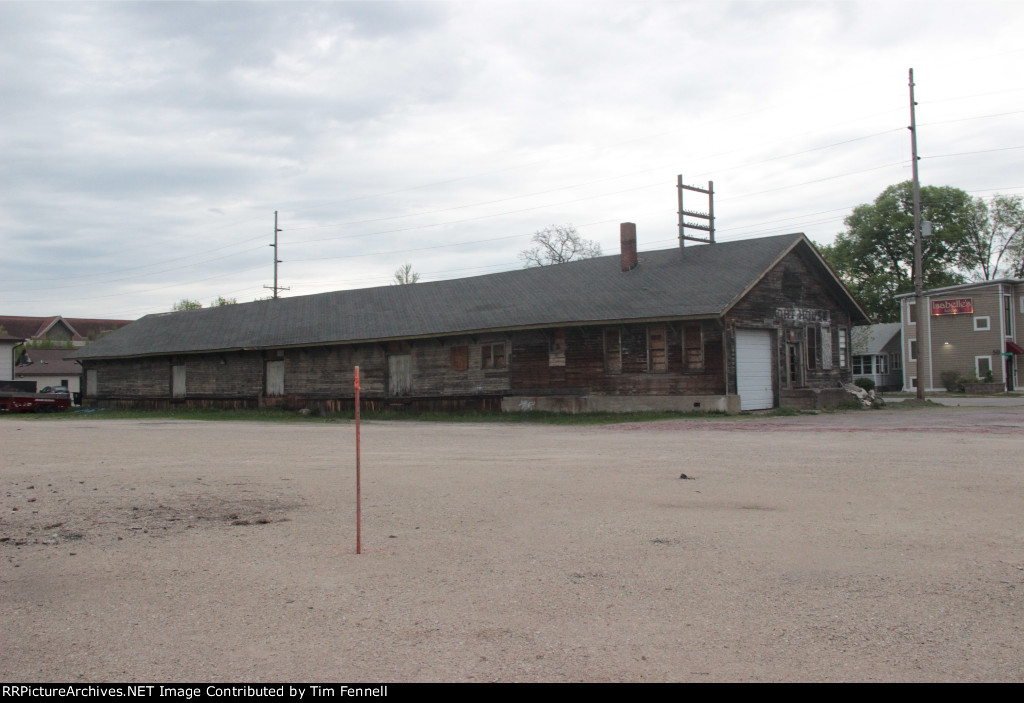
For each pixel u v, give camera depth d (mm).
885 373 64688
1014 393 48344
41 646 4594
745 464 11516
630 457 12883
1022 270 67562
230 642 4609
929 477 9844
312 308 38625
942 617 4762
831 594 5219
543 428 21797
